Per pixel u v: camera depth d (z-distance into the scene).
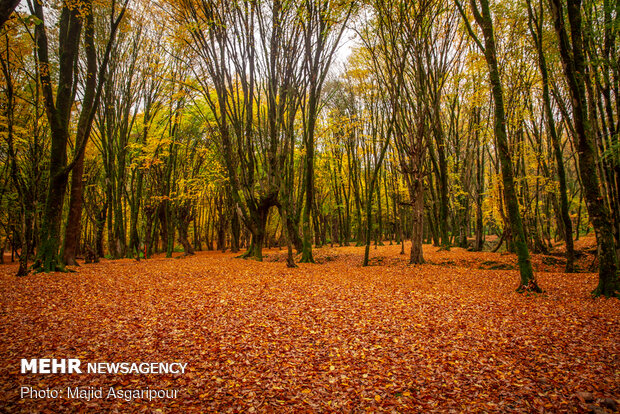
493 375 4.91
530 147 20.91
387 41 17.11
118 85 21.95
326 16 14.48
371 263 20.42
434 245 27.36
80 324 6.46
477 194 23.12
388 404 4.27
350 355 5.64
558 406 4.08
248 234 40.09
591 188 8.88
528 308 8.08
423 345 6.01
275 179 20.02
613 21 9.51
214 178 26.80
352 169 34.34
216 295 9.07
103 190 25.12
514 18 16.45
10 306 7.20
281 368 5.16
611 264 8.73
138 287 9.85
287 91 18.27
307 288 10.32
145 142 22.80
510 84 18.17
